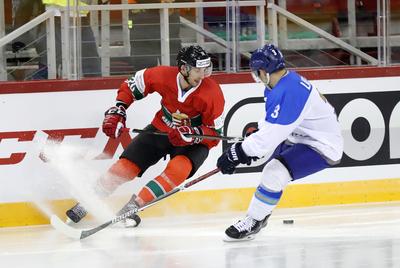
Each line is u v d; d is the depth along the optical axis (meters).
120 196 17.42
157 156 16.56
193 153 16.14
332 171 18.47
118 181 16.47
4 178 16.91
